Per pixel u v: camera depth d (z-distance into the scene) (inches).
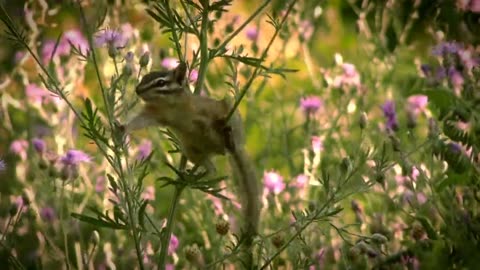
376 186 462.9
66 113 498.6
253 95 540.7
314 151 494.9
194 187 326.6
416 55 578.6
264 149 548.1
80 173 475.8
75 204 469.1
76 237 443.8
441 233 420.5
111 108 336.5
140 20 556.4
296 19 568.1
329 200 358.0
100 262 450.9
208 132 345.4
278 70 339.6
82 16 344.8
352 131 531.8
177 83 339.9
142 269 342.3
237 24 576.7
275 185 472.4
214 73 573.0
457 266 404.8
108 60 518.9
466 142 402.3
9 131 512.7
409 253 400.5
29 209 449.7
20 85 555.8
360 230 450.6
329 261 428.8
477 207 418.3
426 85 478.3
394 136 425.7
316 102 531.8
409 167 426.9
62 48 518.9
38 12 532.4
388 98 546.0
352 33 656.4
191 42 551.2
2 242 413.1
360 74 561.3
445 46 475.8
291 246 412.5
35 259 438.9
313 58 629.6
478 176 415.5
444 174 444.8
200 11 355.3
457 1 505.7
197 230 477.1
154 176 507.5
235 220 470.9
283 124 534.0
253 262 392.8
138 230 339.6
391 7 563.2
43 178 449.7
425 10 549.6
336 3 668.7
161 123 339.9
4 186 494.3
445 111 410.3
